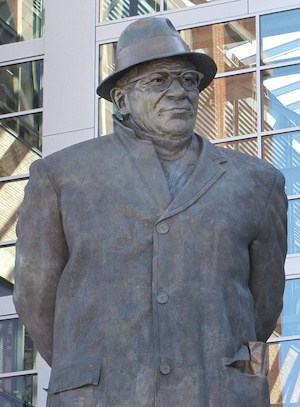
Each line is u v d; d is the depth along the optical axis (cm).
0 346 2245
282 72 2225
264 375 714
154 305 711
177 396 700
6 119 2408
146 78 750
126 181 739
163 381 701
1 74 2442
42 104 2403
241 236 737
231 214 735
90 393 705
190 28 2295
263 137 2194
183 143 753
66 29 2420
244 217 739
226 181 745
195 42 2288
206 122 2222
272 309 766
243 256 737
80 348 716
